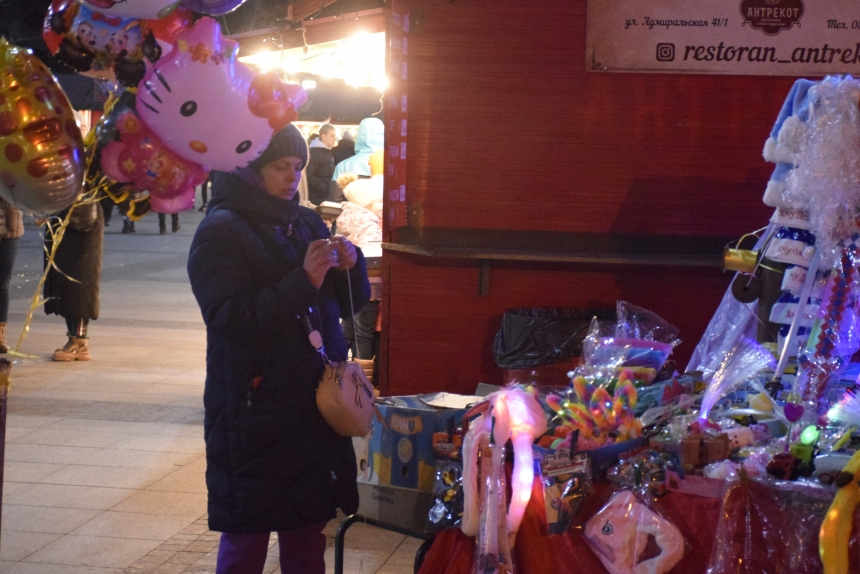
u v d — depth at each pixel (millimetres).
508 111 4992
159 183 2498
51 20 2453
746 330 3975
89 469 4930
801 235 3451
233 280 2766
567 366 4672
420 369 5230
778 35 4703
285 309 2691
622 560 2561
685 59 4797
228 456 2801
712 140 4879
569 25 4891
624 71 4848
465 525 2666
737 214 4910
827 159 3223
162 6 2334
